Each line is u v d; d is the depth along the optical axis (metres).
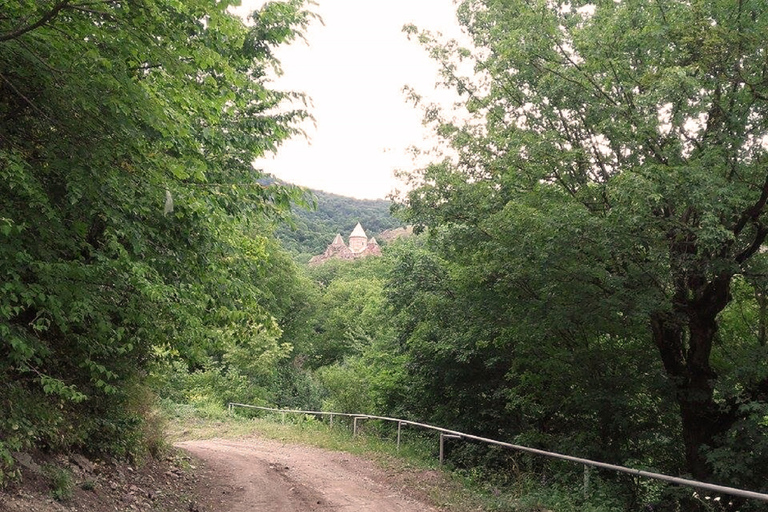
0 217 4.70
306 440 15.64
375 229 177.38
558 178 11.99
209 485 9.17
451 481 10.45
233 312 8.05
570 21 12.62
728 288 11.08
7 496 5.12
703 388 11.70
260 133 9.39
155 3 4.98
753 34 9.05
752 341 12.88
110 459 7.93
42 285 5.30
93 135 5.53
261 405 27.12
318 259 131.12
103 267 5.82
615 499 9.31
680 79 8.80
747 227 10.95
